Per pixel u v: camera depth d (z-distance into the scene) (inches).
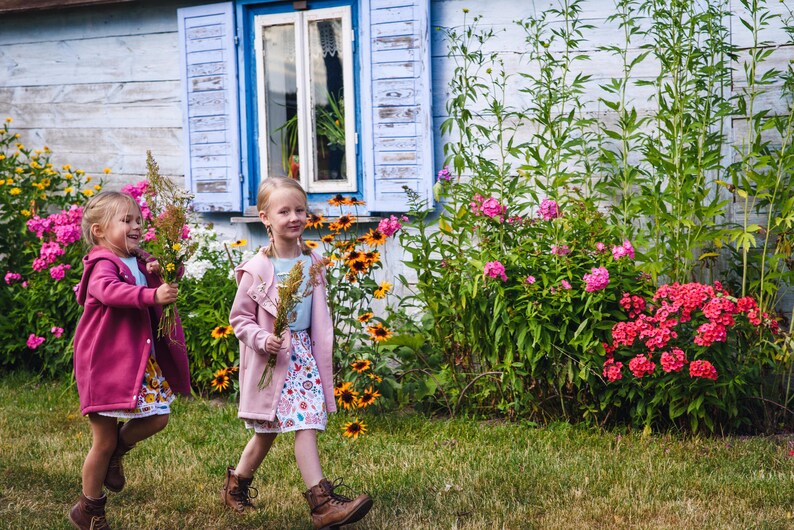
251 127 253.4
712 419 180.1
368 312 197.9
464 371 203.0
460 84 205.6
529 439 176.4
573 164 217.0
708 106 186.7
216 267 232.7
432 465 159.9
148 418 130.6
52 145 286.8
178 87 265.1
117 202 131.6
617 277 179.8
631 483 148.3
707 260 196.9
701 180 188.1
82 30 277.9
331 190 245.9
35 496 148.0
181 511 140.8
